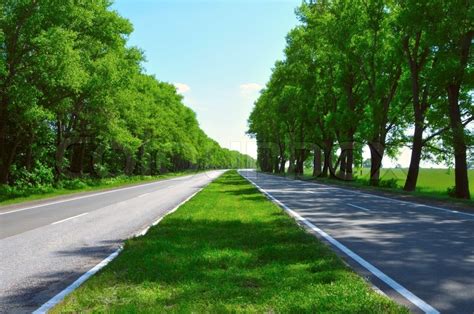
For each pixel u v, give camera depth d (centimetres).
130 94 4456
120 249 945
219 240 978
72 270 775
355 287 576
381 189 3042
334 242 1002
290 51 5059
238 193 2673
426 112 3183
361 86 4400
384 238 1058
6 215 1661
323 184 4184
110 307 513
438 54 2444
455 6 2202
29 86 2512
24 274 746
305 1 4447
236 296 548
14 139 3112
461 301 556
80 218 1570
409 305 540
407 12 2477
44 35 2509
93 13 3234
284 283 604
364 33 3719
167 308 506
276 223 1250
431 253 871
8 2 2462
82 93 3316
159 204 2172
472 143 2353
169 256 800
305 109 5709
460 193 2469
